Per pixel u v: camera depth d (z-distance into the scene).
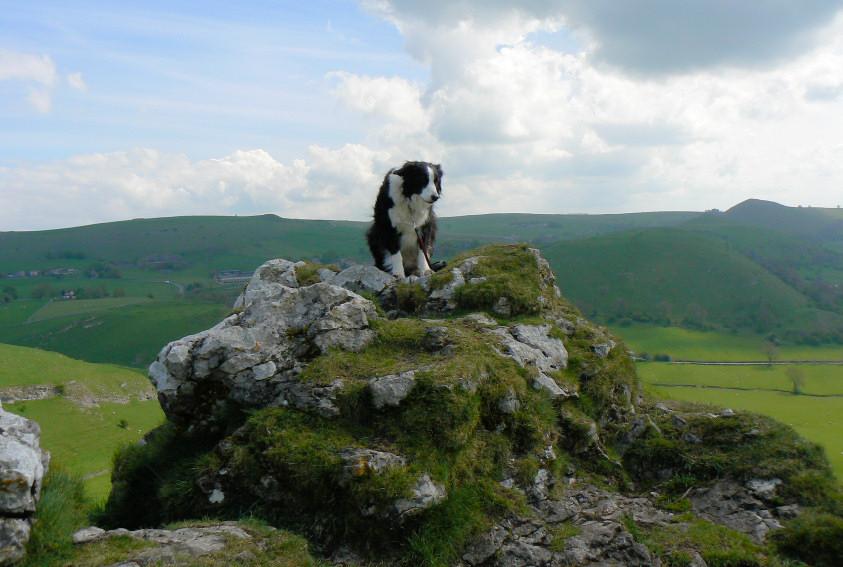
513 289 3.77
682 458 3.12
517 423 3.02
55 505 2.45
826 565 2.59
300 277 4.27
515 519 2.74
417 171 4.17
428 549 2.52
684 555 2.62
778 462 2.98
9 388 16.34
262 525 2.62
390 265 4.29
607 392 3.42
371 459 2.67
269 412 2.88
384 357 3.17
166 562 2.16
